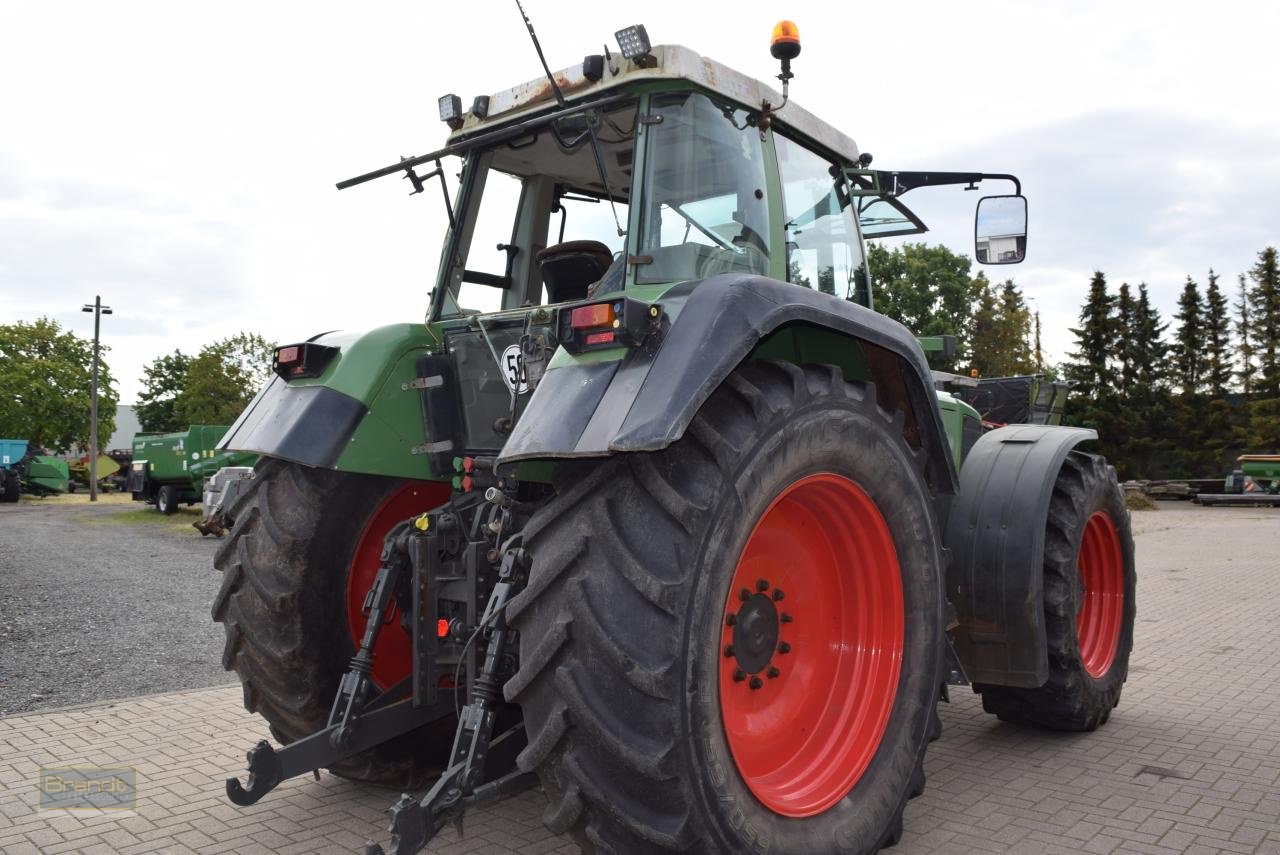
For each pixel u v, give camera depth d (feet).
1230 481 83.15
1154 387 134.00
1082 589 14.74
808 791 8.59
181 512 73.36
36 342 155.22
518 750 8.55
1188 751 13.10
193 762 12.66
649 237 9.46
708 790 6.97
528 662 7.09
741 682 8.73
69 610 26.43
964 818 10.57
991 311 124.88
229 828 10.38
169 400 216.13
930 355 14.97
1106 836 10.02
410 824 7.11
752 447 7.55
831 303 8.82
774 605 9.03
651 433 6.75
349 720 9.36
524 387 10.09
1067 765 12.52
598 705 6.81
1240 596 27.96
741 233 10.09
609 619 6.92
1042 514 12.17
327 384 10.57
